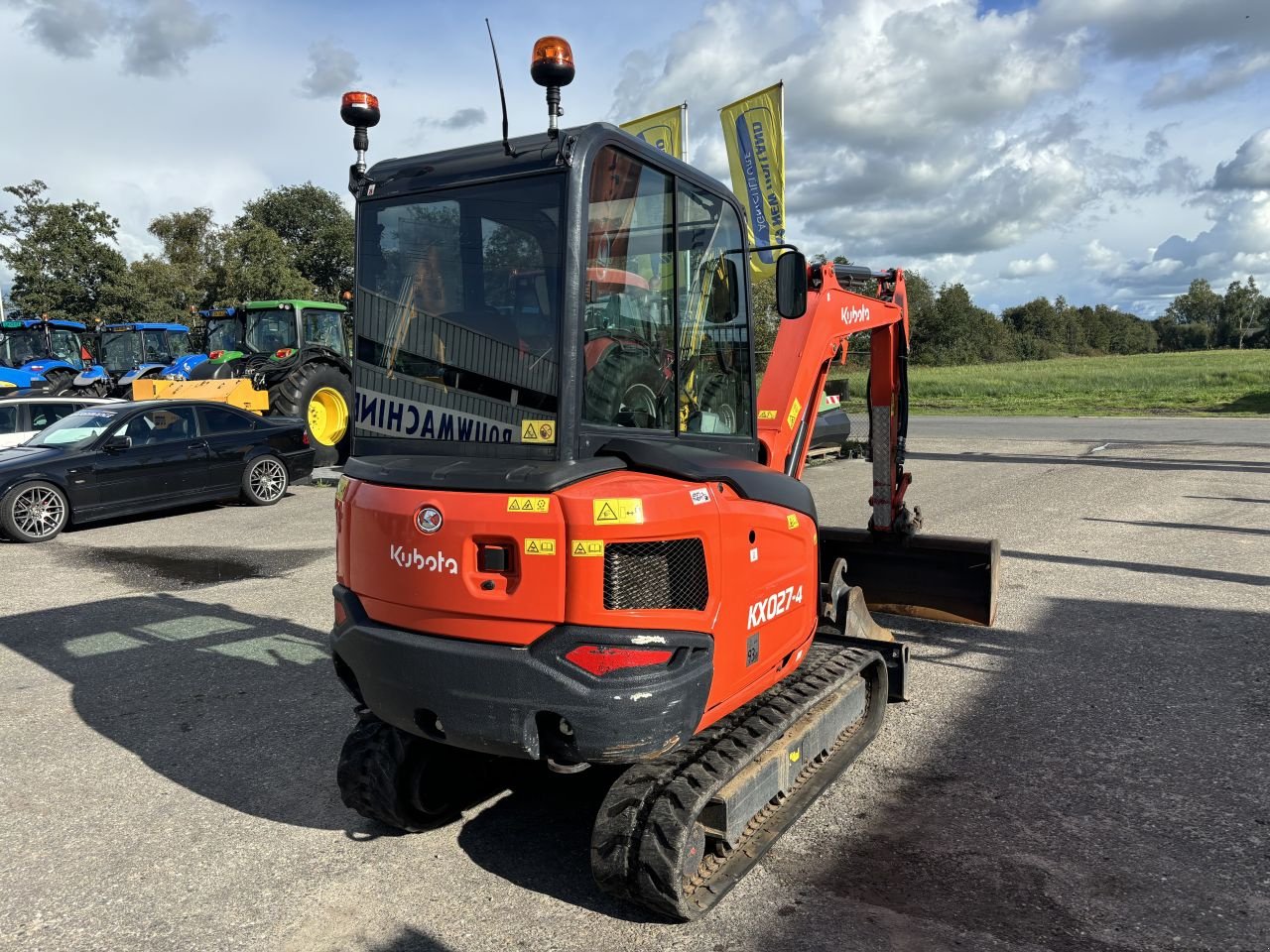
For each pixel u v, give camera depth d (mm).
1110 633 5996
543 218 2867
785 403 4781
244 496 11969
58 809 3898
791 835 3537
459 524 2754
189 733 4695
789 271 3826
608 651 2652
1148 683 5078
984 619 5668
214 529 10516
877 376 5797
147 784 4121
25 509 9781
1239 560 7836
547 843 3564
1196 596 6770
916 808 3736
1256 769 3996
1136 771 4020
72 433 10930
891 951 2787
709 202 3559
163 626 6594
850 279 5418
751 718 3361
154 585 7828
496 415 2988
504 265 2955
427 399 3184
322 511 11641
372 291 3320
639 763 3076
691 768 2980
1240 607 6453
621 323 3084
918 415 28844
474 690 2746
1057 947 2789
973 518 10180
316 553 9062
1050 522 9852
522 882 3273
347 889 3246
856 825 3605
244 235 48750
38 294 41500
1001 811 3688
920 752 4289
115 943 2945
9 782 4160
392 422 3293
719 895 2953
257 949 2900
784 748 3342
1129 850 3363
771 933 2896
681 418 3406
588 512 2646
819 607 4828
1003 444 17844
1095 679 5168
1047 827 3549
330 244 59219
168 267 48688
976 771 4070
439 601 2807
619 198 3025
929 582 5840
